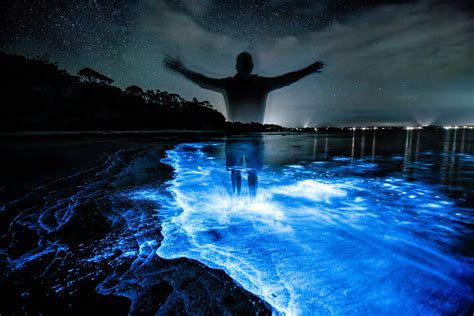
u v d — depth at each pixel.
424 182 4.11
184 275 1.39
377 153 8.95
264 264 1.52
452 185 3.90
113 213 2.48
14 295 1.19
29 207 2.64
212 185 3.84
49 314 1.07
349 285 1.31
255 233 2.02
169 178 4.35
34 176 4.30
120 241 1.83
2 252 1.63
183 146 12.26
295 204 2.90
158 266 1.49
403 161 6.77
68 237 1.89
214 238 1.92
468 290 1.25
